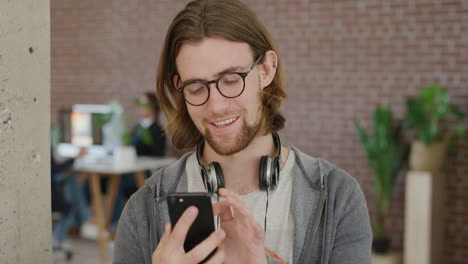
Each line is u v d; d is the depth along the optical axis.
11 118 1.12
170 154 5.77
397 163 4.53
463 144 4.44
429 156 4.13
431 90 4.08
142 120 5.88
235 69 1.05
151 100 5.47
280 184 1.20
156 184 1.25
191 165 1.26
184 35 1.04
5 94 1.10
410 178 4.11
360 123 4.83
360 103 4.82
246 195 1.18
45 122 1.20
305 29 4.99
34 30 1.16
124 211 1.27
